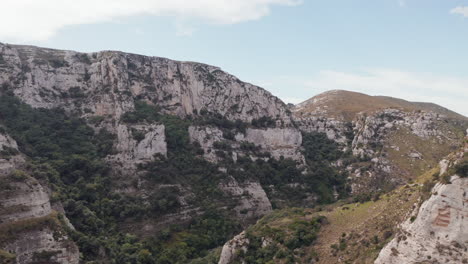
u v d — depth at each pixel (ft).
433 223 132.77
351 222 198.90
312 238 194.70
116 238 238.07
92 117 338.54
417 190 177.88
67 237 181.27
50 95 338.34
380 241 161.89
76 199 247.50
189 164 333.83
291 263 182.29
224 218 296.10
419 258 132.46
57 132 304.30
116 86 350.84
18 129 285.02
